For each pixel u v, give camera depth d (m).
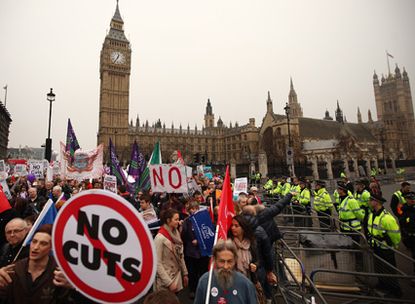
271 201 17.88
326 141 80.75
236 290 3.13
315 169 37.03
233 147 131.50
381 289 6.17
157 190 8.27
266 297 4.78
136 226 2.24
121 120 108.00
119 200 2.28
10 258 3.99
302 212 12.53
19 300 2.78
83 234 2.35
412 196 7.36
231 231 4.49
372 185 9.52
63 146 13.48
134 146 11.63
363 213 8.43
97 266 2.30
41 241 2.88
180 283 4.80
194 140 134.88
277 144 91.81
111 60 109.12
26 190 13.66
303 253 7.05
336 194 12.11
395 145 90.06
